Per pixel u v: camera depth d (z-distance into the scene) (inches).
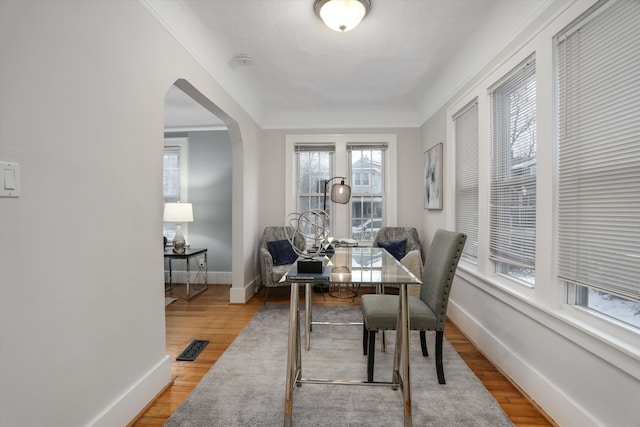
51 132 47.5
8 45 41.4
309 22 92.6
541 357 69.4
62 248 49.5
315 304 147.7
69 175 50.8
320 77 133.0
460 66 114.9
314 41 103.3
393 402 71.8
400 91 149.3
